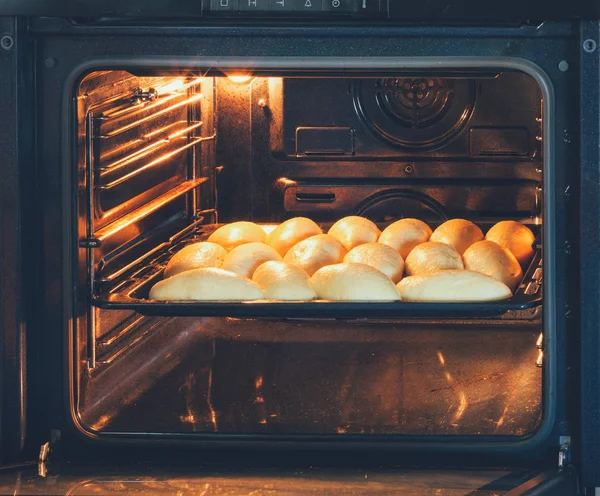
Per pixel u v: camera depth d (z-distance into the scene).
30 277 1.37
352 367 1.64
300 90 1.89
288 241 1.66
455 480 1.32
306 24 1.35
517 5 1.32
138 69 1.37
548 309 1.36
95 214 1.47
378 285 1.43
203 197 1.92
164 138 1.77
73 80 1.36
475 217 1.90
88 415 1.44
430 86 1.88
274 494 1.29
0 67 1.35
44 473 1.34
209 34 1.35
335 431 1.42
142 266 1.66
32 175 1.37
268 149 1.91
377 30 1.35
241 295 1.42
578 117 1.34
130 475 1.34
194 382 1.59
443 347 1.71
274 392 1.55
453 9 1.33
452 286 1.43
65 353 1.37
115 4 1.33
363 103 1.89
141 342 1.66
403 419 1.46
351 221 1.70
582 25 1.33
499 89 1.87
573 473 1.34
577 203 1.35
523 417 1.46
